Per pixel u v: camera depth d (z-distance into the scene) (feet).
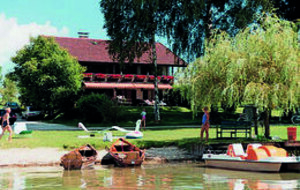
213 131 78.38
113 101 105.19
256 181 38.17
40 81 117.50
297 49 50.70
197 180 38.63
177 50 96.02
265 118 57.93
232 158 46.19
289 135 53.52
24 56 121.90
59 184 36.45
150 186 35.22
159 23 96.94
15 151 52.42
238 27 85.56
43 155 51.31
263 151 45.27
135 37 94.73
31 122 112.37
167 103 143.43
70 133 73.05
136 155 49.11
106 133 59.41
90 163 48.75
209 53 56.44
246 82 51.42
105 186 35.32
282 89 48.67
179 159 53.16
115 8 97.91
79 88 123.54
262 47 50.52
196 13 86.84
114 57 107.14
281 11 105.19
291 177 40.60
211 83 54.44
